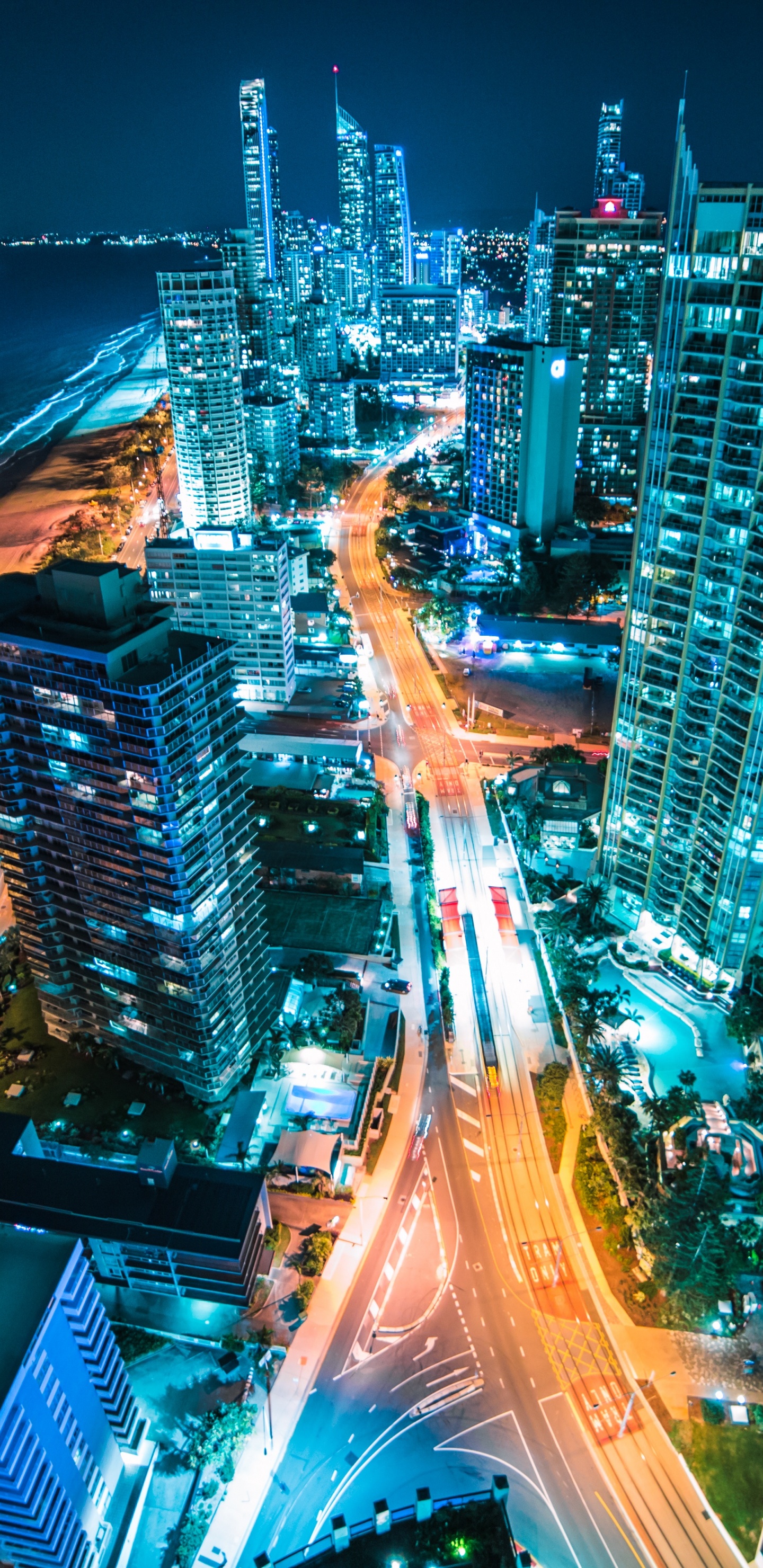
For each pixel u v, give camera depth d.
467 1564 102.38
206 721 130.75
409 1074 160.00
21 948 182.25
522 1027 168.12
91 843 136.50
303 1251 132.88
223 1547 104.56
